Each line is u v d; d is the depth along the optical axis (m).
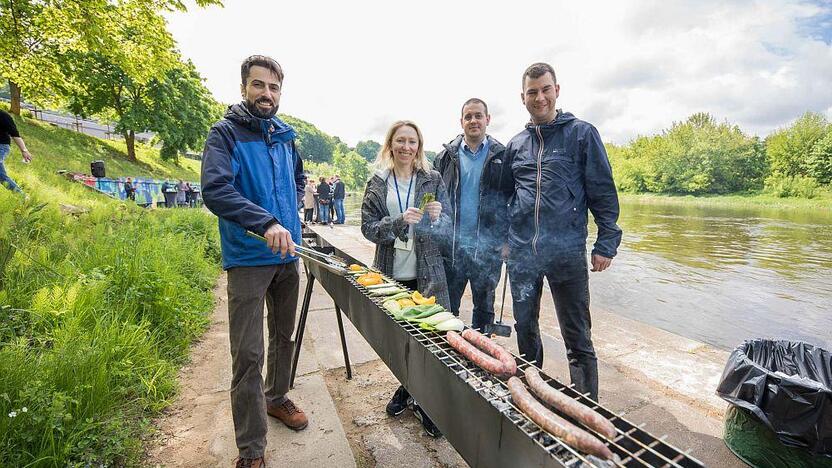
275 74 1.89
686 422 2.38
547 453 0.80
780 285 7.31
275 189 1.95
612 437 0.86
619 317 4.34
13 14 7.50
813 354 2.18
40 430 1.88
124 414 2.30
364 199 2.63
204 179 1.68
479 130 2.88
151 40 8.59
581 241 2.24
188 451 2.10
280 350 2.27
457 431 1.15
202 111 29.53
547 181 2.24
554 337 3.79
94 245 4.39
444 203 2.70
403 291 1.96
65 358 2.26
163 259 4.45
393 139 2.53
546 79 2.21
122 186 16.25
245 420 1.85
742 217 22.02
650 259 9.77
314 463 2.02
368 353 3.45
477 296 3.15
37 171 8.62
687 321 5.41
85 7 7.24
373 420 2.48
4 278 3.07
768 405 1.84
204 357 3.28
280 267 2.03
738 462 2.03
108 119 28.56
